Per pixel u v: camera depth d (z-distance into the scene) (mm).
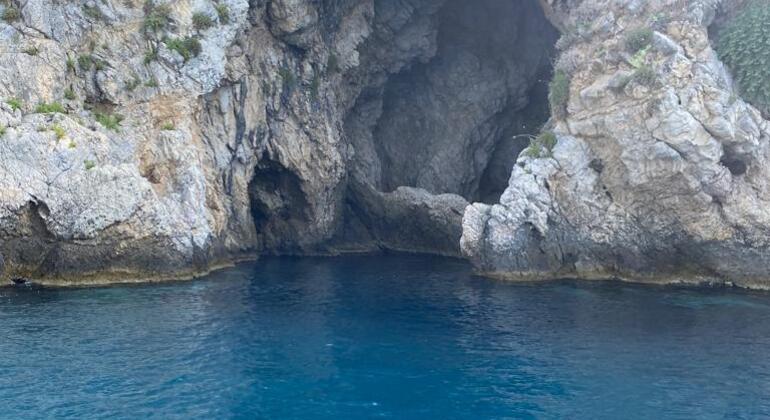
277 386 22219
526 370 23922
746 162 36875
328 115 48812
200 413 20172
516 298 34156
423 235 52031
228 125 43344
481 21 54781
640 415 20609
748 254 37094
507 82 55406
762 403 21422
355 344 26422
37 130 34156
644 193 38000
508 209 39281
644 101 36688
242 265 43219
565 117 40375
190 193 38125
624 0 39156
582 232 39500
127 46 38875
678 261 38688
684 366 24344
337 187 50250
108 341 25625
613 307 32281
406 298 33938
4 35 36188
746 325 29297
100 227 34438
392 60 52844
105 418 19656
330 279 38938
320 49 47750
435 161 55562
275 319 29422
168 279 36531
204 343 25875
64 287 33625
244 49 43594
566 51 41062
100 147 35562
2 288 32844
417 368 24016
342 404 21094
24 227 33344
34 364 23156
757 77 37219
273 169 47375
